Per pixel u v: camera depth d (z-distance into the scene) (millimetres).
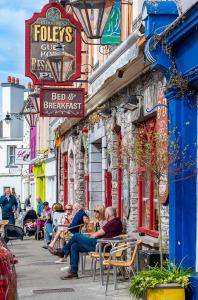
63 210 18906
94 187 18250
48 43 14672
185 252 8914
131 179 12773
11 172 54281
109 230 12008
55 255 15664
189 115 9008
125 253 11852
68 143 24109
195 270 8812
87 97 17438
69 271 12156
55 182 28891
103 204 15867
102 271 11234
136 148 8922
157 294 8016
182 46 8836
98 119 16594
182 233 8938
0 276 5422
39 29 14633
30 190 42875
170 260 9016
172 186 9008
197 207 8930
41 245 20516
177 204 8953
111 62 13328
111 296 10086
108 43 13008
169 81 9109
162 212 10500
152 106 11039
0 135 59750
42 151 34062
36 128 37812
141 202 12477
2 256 5707
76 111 15969
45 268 13922
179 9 9117
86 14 11312
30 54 14625
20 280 12062
